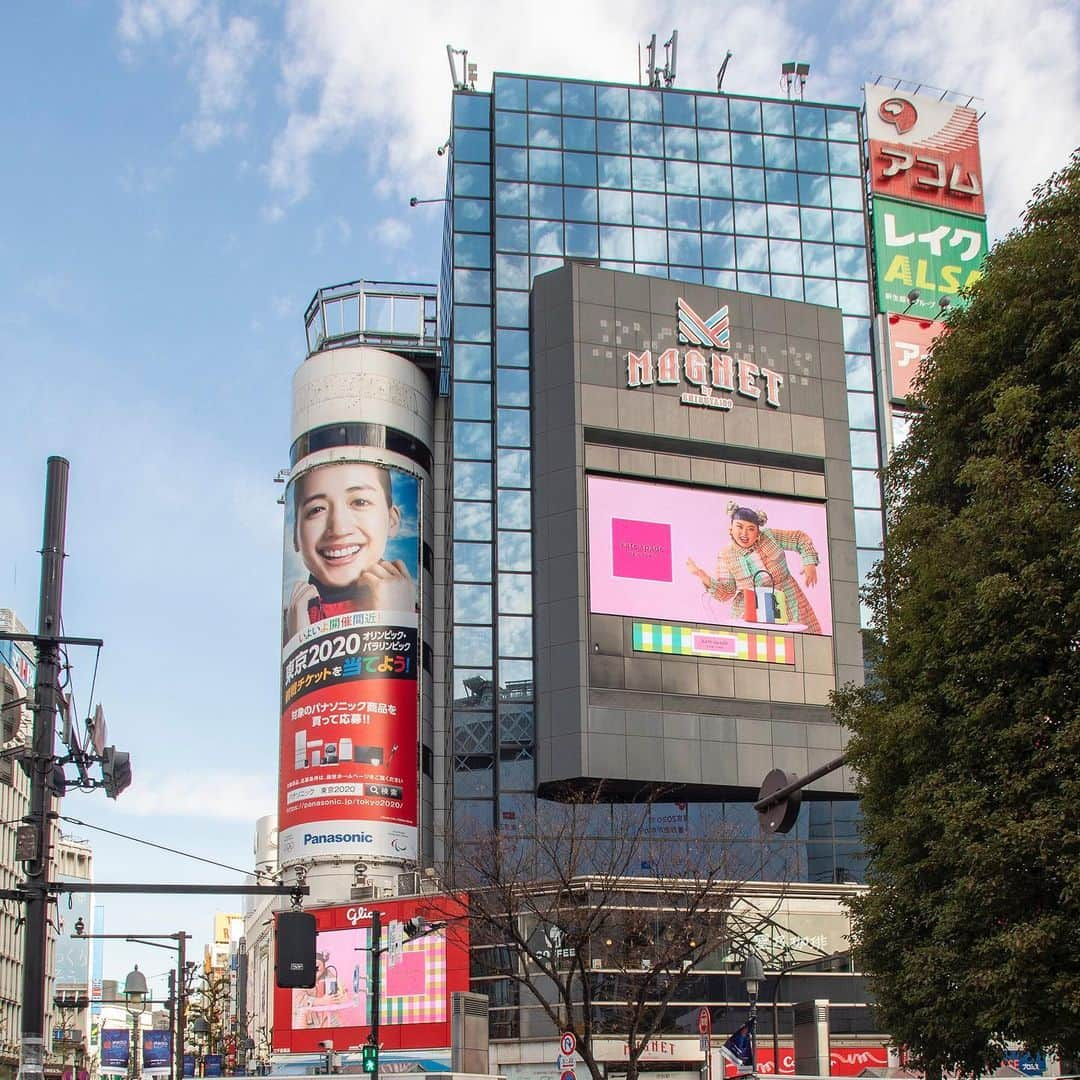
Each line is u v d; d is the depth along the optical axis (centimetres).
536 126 8488
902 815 3003
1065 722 2584
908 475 3388
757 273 8494
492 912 5128
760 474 7819
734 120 8750
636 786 7169
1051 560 2575
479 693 7550
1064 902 2477
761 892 6769
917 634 2995
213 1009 12388
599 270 7850
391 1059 6731
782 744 7394
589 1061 4072
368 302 8625
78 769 2350
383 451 7944
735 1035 4444
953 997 2791
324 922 7100
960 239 8819
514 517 7788
